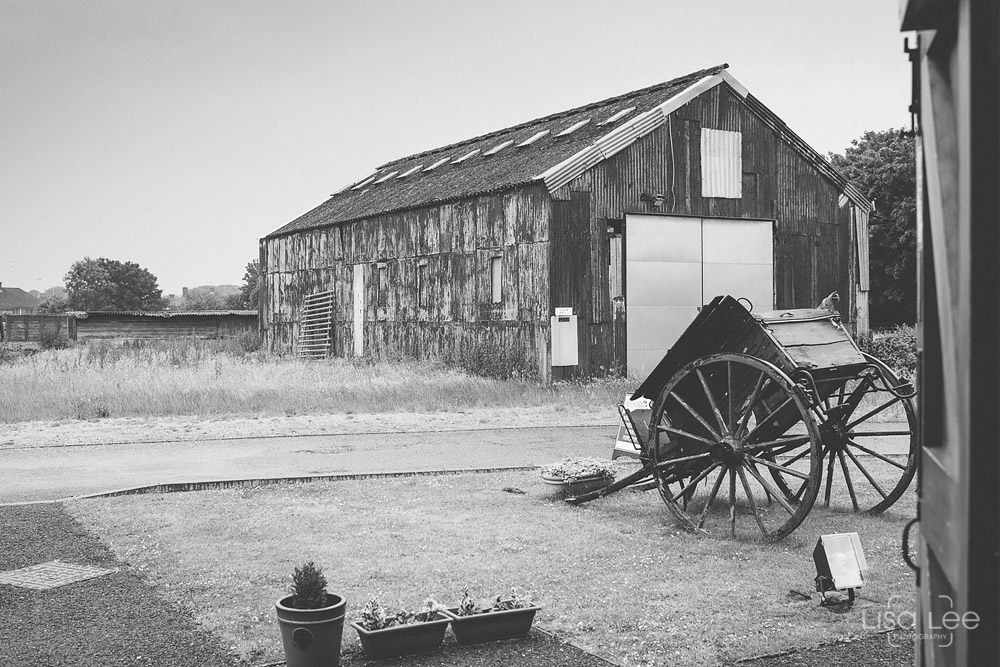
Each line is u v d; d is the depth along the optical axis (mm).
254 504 11297
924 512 2730
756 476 9344
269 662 5949
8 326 55094
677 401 10211
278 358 38500
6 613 6965
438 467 14203
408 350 33406
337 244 38406
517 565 8398
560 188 26797
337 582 7832
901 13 2406
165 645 6242
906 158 49781
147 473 13695
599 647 6238
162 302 117938
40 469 14109
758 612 6980
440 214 31641
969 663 2082
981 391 2020
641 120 27859
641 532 9766
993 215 1995
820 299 31094
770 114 30000
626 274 27797
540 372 27000
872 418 19328
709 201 29141
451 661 6008
